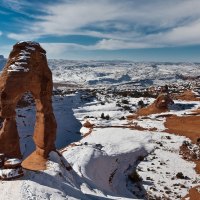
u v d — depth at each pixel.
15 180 25.44
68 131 84.44
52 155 31.28
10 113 26.23
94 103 124.12
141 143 65.56
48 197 23.98
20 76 26.48
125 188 43.38
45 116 30.25
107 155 53.97
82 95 140.25
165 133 74.81
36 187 24.75
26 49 27.36
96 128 80.88
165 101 103.44
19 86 26.45
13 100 26.25
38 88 29.08
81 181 33.44
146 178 47.00
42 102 29.77
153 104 105.50
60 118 93.25
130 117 97.38
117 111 108.81
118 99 136.38
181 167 51.84
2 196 23.03
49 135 30.73
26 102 93.00
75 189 27.81
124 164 53.78
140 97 144.25
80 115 103.12
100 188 35.47
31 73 27.53
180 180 45.75
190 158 56.81
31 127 78.50
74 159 46.53
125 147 61.81
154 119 91.31
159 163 54.44
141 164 54.03
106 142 65.06
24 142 71.00
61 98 120.00
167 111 100.69
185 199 38.88
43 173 27.52
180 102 114.06
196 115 92.56
